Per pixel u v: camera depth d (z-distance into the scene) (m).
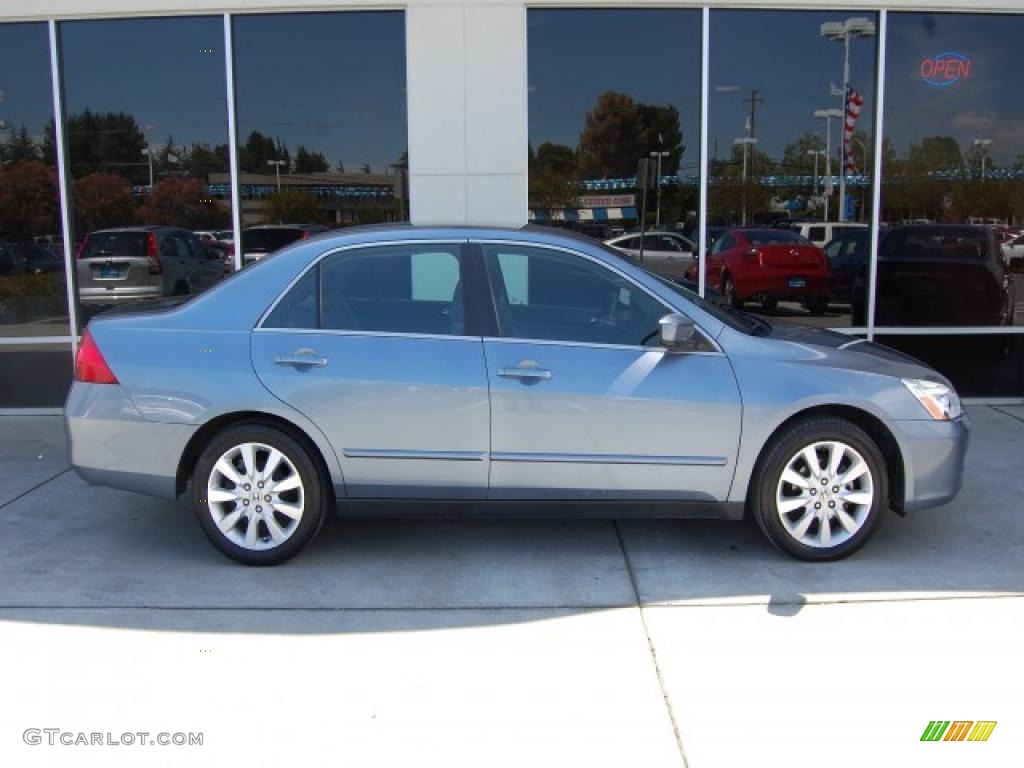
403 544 4.95
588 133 7.68
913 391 4.52
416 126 7.50
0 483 6.05
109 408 4.50
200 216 7.84
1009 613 4.07
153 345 4.52
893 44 7.72
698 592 4.31
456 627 3.99
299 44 7.60
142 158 7.79
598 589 4.36
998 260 7.96
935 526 5.15
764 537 4.98
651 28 7.59
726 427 4.43
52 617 4.10
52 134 7.73
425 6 7.35
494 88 7.45
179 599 4.28
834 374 4.46
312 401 4.42
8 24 7.60
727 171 7.79
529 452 4.45
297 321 4.54
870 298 7.99
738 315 5.03
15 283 7.89
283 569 4.61
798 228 7.90
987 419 7.56
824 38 7.67
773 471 4.49
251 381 4.44
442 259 4.57
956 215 7.93
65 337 7.95
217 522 4.56
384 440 4.46
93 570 4.62
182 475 4.57
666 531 5.12
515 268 4.58
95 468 4.57
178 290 7.93
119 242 7.89
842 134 7.80
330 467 4.51
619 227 7.82
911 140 7.84
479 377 4.42
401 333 4.51
